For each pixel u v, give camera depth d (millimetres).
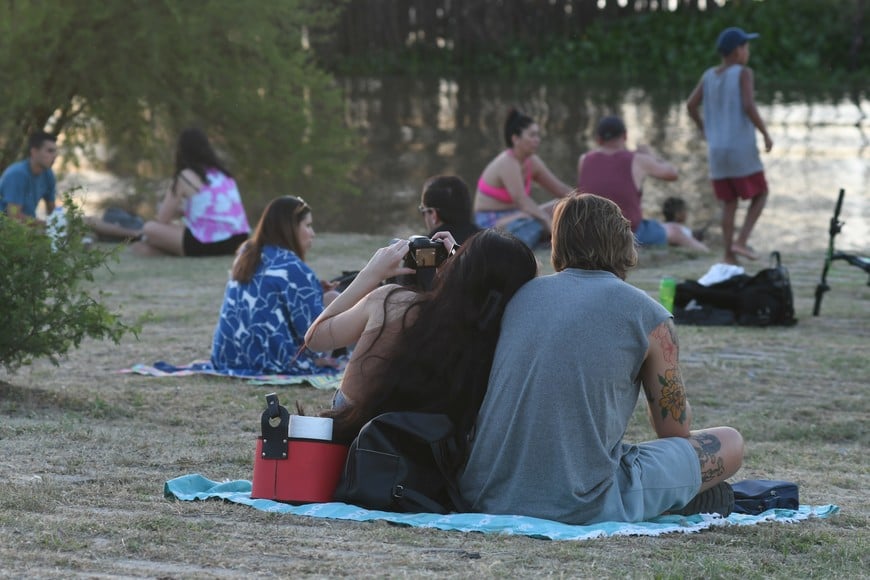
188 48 44125
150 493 10484
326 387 17188
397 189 50031
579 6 106625
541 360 9305
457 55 105188
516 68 102375
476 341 9617
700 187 47781
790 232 38406
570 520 9414
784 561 9133
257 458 10031
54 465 11430
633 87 89188
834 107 72312
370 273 10453
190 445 13062
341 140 49719
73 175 50781
